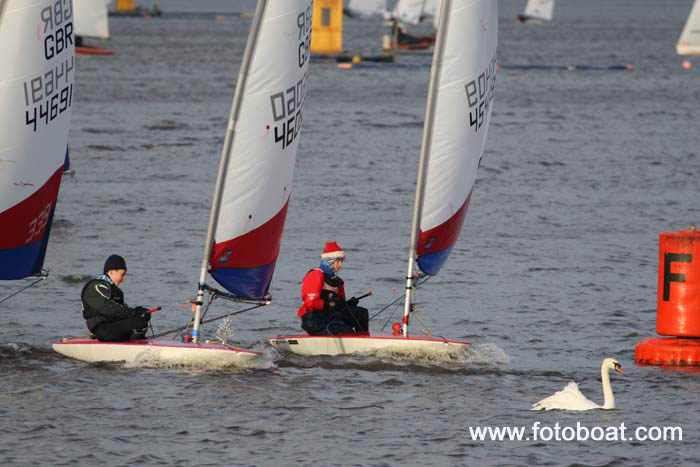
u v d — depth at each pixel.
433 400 52.34
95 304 58.19
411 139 188.00
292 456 44.72
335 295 61.78
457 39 60.59
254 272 60.66
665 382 55.66
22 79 58.62
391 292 78.94
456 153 61.25
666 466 44.19
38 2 58.72
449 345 59.69
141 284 79.56
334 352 60.12
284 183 60.50
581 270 87.31
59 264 85.56
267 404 51.22
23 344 61.28
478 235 103.44
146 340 58.97
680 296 59.91
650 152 173.38
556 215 115.94
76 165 148.50
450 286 80.81
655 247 98.38
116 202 118.75
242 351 57.28
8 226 59.53
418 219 61.12
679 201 126.44
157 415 49.41
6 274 60.25
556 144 183.00
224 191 58.91
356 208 118.56
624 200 126.81
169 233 101.06
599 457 45.03
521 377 56.66
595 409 51.09
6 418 48.66
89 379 54.69
